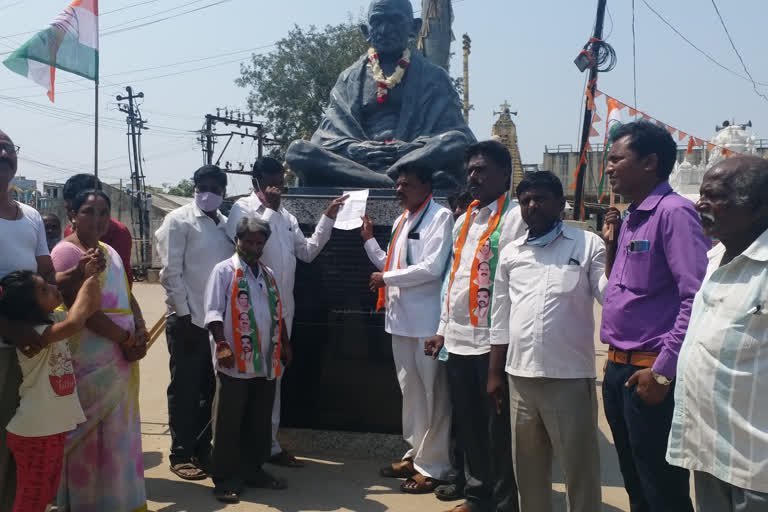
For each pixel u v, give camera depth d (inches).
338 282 201.0
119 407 141.1
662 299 114.8
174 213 183.8
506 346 138.6
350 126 228.2
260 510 155.7
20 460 125.6
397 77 223.9
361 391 199.5
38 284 124.3
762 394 85.2
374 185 209.3
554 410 124.6
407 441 178.7
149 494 165.9
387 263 177.9
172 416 181.5
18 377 133.3
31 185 1275.8
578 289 126.1
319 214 203.6
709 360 89.7
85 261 130.5
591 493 125.0
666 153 118.6
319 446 200.7
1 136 136.0
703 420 90.7
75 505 138.7
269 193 187.6
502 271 137.2
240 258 167.6
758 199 88.4
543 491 131.1
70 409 128.8
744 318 86.4
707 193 92.4
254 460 169.2
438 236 170.1
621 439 123.0
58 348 127.5
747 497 85.9
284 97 1083.9
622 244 121.0
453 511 151.6
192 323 181.3
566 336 124.9
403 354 176.1
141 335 148.2
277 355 169.0
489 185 152.3
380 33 225.8
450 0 416.5
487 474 150.4
